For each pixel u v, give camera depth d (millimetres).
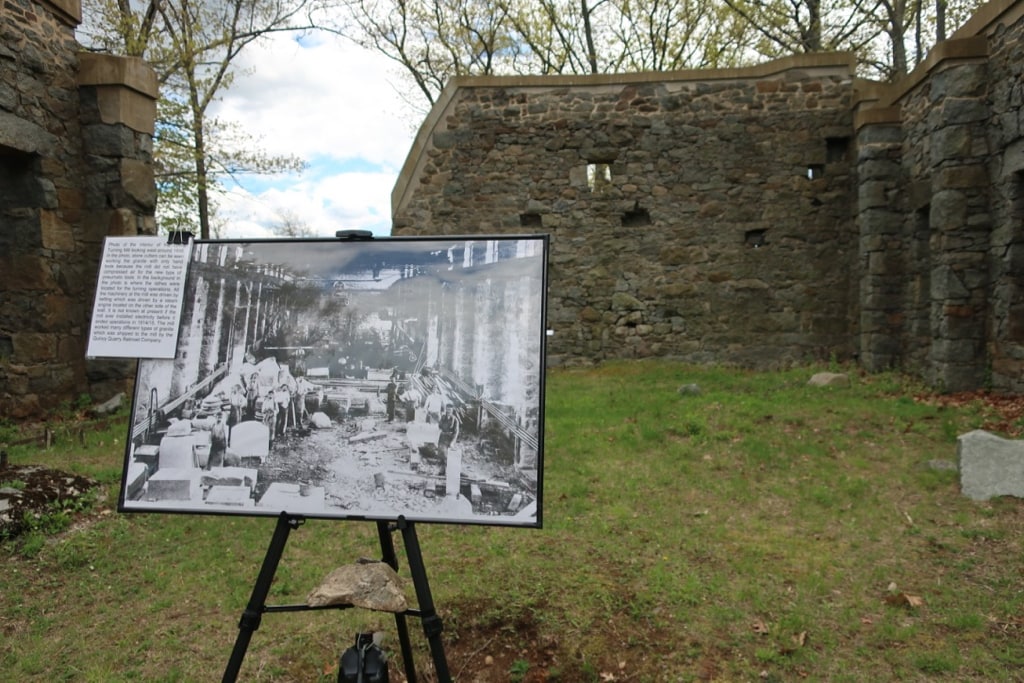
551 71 18625
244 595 3094
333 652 2699
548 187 9938
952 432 5227
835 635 2807
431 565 3398
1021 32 6215
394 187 10023
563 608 2984
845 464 4812
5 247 6293
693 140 9836
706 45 17734
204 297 2229
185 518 3920
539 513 1996
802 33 16328
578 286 9961
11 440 5270
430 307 2154
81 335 6766
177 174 13945
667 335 9867
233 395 2162
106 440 5387
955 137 6848
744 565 3344
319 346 2166
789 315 9680
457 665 2730
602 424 5926
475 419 2070
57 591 3131
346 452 2098
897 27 14430
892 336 8641
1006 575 3229
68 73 6621
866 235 8758
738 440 5367
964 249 6859
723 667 2609
